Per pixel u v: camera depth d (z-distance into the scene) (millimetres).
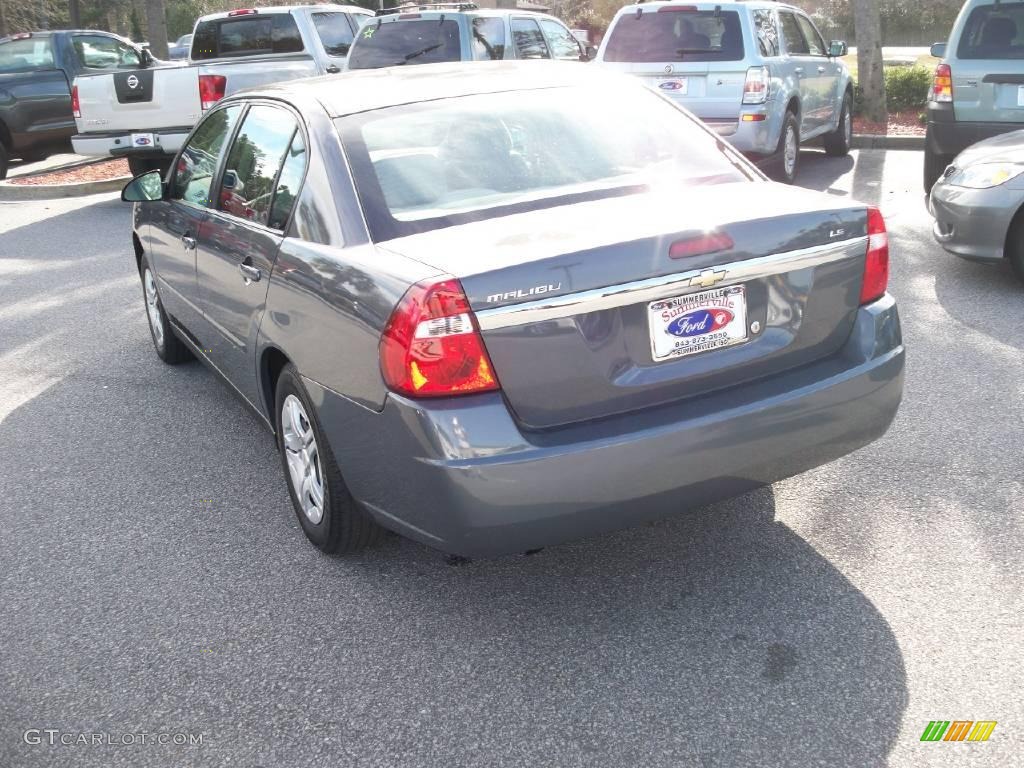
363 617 3381
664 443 2914
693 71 10070
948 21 54375
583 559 3654
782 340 3180
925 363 5375
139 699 3016
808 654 3025
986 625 3113
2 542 4070
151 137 12078
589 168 3586
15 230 10938
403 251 3100
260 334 3869
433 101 3814
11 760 2773
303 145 3736
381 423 2990
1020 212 6414
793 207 3197
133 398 5719
